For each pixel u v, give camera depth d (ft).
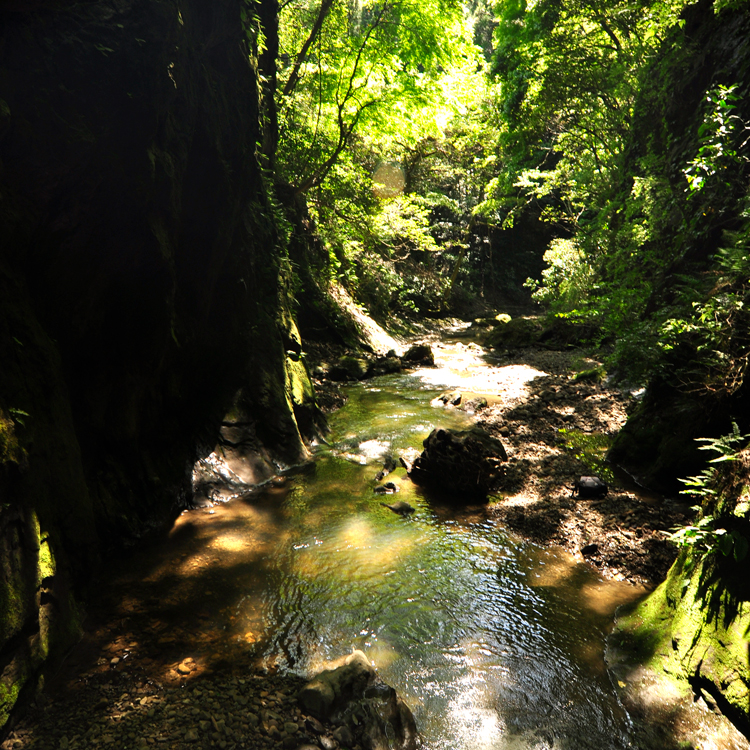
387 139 69.82
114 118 14.55
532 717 10.56
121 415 16.85
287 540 17.35
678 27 36.19
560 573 15.71
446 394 35.29
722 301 19.33
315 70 47.70
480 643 12.69
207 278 20.45
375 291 67.26
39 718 10.05
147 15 14.96
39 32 12.79
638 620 13.04
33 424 12.18
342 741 9.72
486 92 72.74
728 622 10.58
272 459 23.02
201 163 19.16
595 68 46.93
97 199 14.66
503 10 49.75
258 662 11.84
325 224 55.16
